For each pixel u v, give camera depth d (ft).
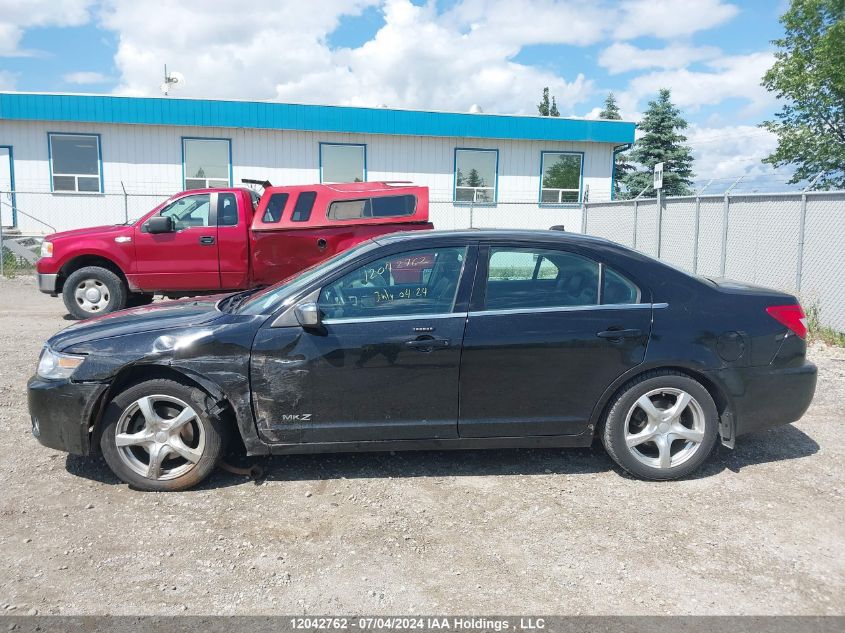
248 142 58.65
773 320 13.71
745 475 14.06
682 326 13.33
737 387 13.52
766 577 10.25
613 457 13.62
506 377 13.08
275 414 12.94
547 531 11.66
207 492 13.14
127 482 13.12
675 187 94.12
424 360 12.89
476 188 62.54
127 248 31.94
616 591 9.87
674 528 11.77
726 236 39.78
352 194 32.09
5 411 17.70
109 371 12.67
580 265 13.58
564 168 63.57
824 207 32.40
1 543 11.12
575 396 13.29
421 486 13.46
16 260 53.93
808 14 77.56
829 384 21.39
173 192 58.23
